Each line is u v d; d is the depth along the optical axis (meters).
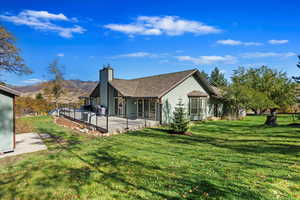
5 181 5.50
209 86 21.72
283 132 12.23
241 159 7.18
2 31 19.11
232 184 4.99
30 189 4.99
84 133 13.90
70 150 9.00
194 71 20.47
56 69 33.00
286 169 5.97
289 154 7.56
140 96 19.66
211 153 8.16
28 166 6.75
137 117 22.20
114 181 5.38
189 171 6.02
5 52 20.27
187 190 4.73
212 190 4.69
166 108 18.77
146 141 10.91
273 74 21.36
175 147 9.38
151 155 7.95
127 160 7.29
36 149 9.24
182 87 20.03
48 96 33.62
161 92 18.27
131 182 5.29
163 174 5.81
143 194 4.58
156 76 24.83
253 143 9.82
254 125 16.61
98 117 22.44
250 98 19.98
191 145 9.80
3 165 6.88
